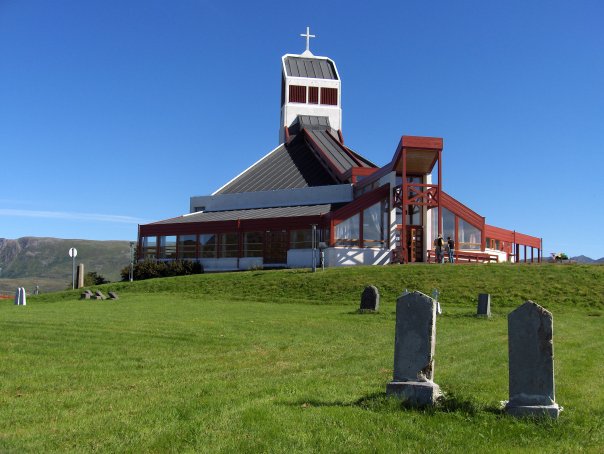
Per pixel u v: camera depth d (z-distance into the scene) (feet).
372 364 52.19
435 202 180.65
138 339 66.74
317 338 69.67
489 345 62.75
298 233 193.06
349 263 181.06
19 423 34.06
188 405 36.11
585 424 32.96
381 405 35.76
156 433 30.76
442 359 54.13
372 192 187.21
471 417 33.78
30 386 44.24
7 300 153.69
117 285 160.66
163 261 213.25
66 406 38.09
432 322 37.09
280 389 40.98
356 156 267.59
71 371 49.70
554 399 35.35
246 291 137.39
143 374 48.85
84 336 68.13
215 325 79.56
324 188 226.79
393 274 136.87
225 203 247.29
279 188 247.09
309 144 288.10
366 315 92.89
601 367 51.01
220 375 48.08
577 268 131.85
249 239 203.21
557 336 72.13
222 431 30.89
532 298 113.60
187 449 28.35
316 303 119.85
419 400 36.19
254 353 59.21
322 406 35.94
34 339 65.82
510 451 28.53
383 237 188.03
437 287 124.26
